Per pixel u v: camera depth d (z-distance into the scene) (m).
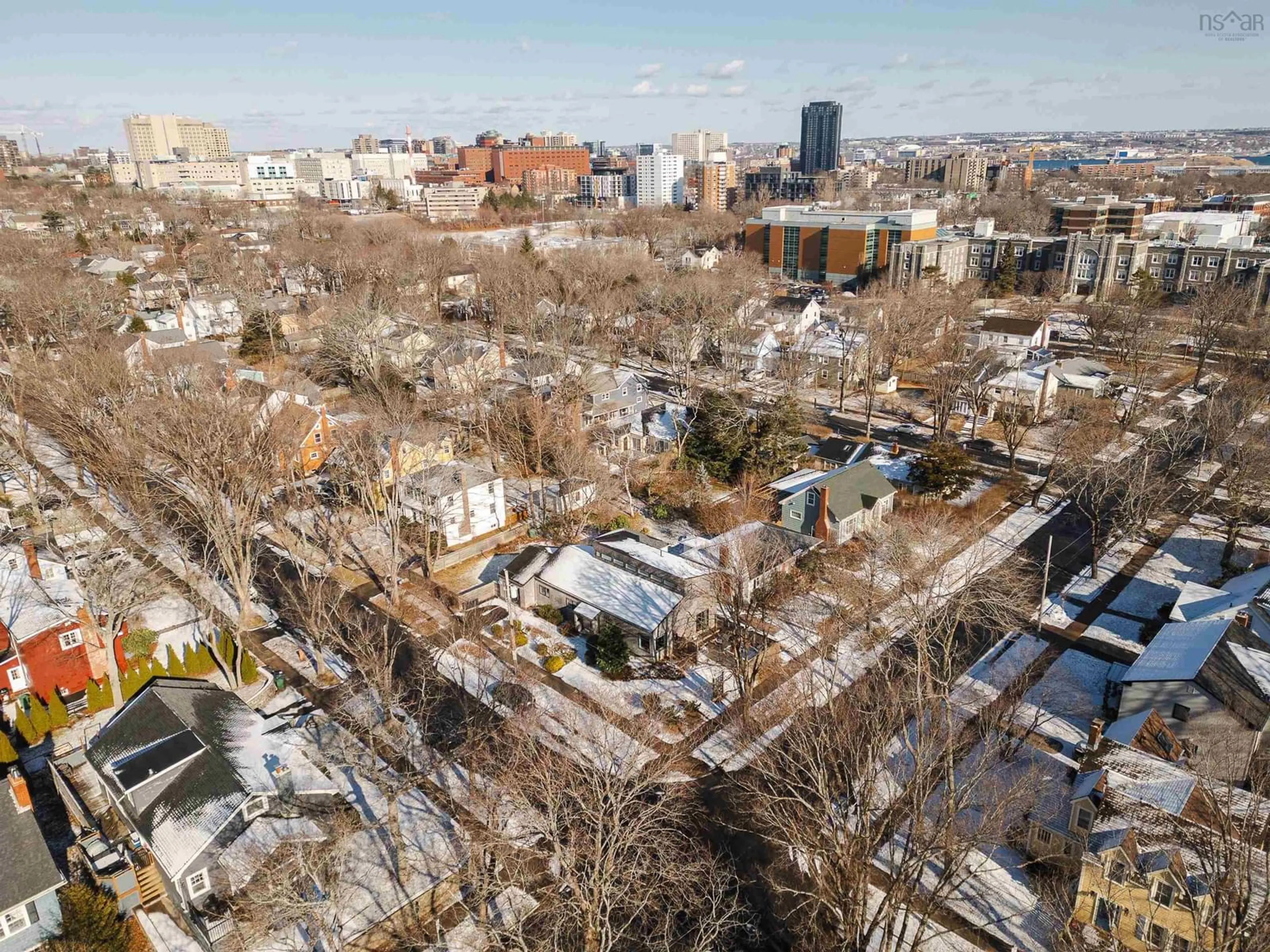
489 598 59.72
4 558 54.50
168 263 158.88
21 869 32.69
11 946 32.06
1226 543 66.19
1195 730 43.00
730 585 51.25
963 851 30.31
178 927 34.91
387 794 36.16
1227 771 35.78
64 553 60.97
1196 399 98.69
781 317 125.44
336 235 183.88
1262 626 49.12
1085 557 65.31
